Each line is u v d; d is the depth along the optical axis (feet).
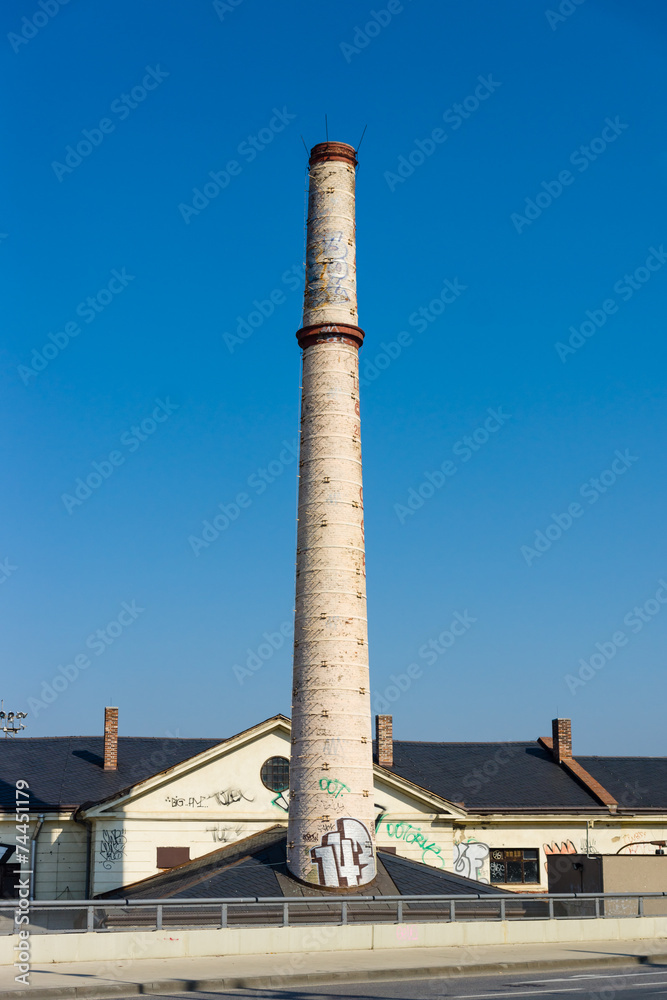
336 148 113.19
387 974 70.59
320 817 96.89
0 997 59.82
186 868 114.21
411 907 95.30
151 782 121.29
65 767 137.49
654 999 60.70
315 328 107.45
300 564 103.19
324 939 79.82
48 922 106.73
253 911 90.07
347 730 98.84
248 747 125.39
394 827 129.49
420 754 154.71
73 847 125.18
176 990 63.87
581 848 138.10
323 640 100.32
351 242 111.14
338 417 105.29
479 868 134.00
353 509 103.96
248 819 123.24
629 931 91.40
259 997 61.62
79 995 61.41
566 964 76.64
